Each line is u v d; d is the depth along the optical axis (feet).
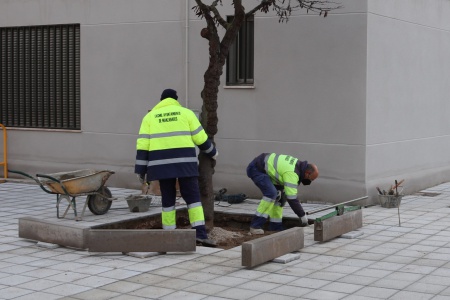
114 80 56.54
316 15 48.49
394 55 50.78
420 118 55.31
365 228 39.93
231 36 39.06
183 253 33.78
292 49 49.47
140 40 55.26
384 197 47.09
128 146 56.13
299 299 26.45
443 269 30.73
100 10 56.85
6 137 61.93
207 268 31.12
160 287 28.12
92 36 57.36
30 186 57.67
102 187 43.14
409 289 27.66
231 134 51.96
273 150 50.55
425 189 56.49
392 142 50.96
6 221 41.86
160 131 35.45
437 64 57.82
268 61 50.34
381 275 29.78
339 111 48.19
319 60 48.62
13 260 32.48
